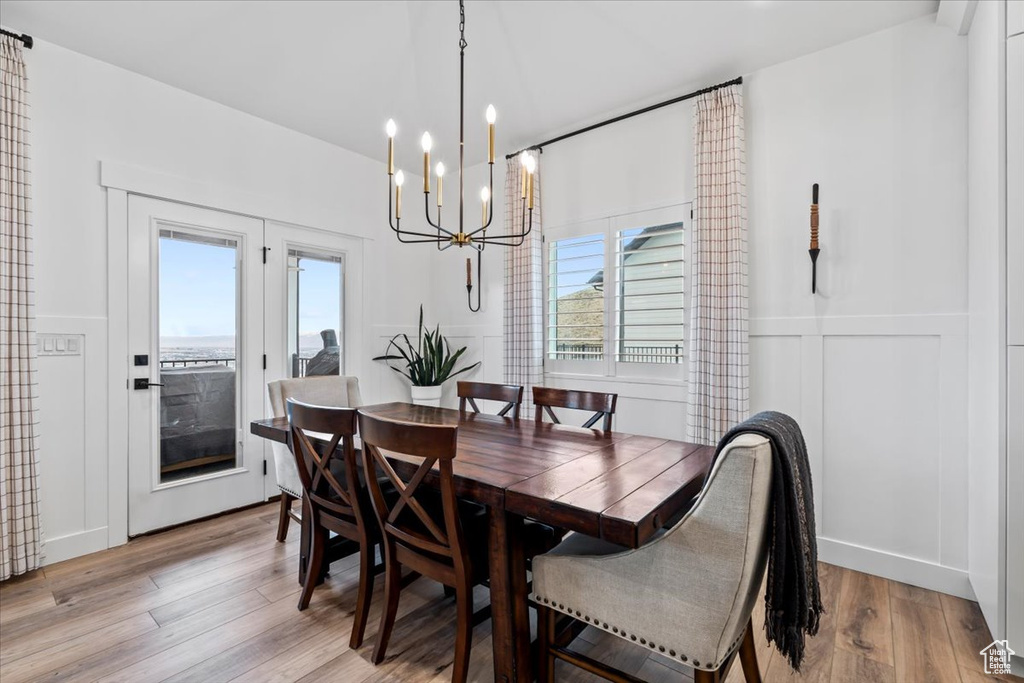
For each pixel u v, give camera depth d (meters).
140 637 1.80
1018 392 1.63
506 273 3.71
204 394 3.02
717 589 1.15
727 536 1.14
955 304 2.12
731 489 1.13
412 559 1.65
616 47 2.49
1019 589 1.62
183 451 2.93
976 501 1.98
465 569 1.49
